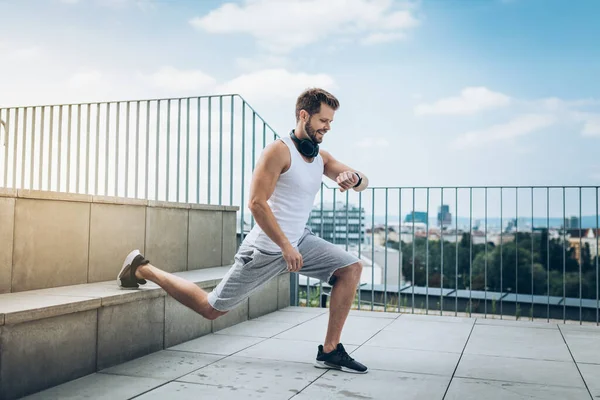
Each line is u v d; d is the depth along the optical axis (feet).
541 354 10.62
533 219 15.94
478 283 41.65
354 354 10.50
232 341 11.49
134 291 9.91
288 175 8.71
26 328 7.73
